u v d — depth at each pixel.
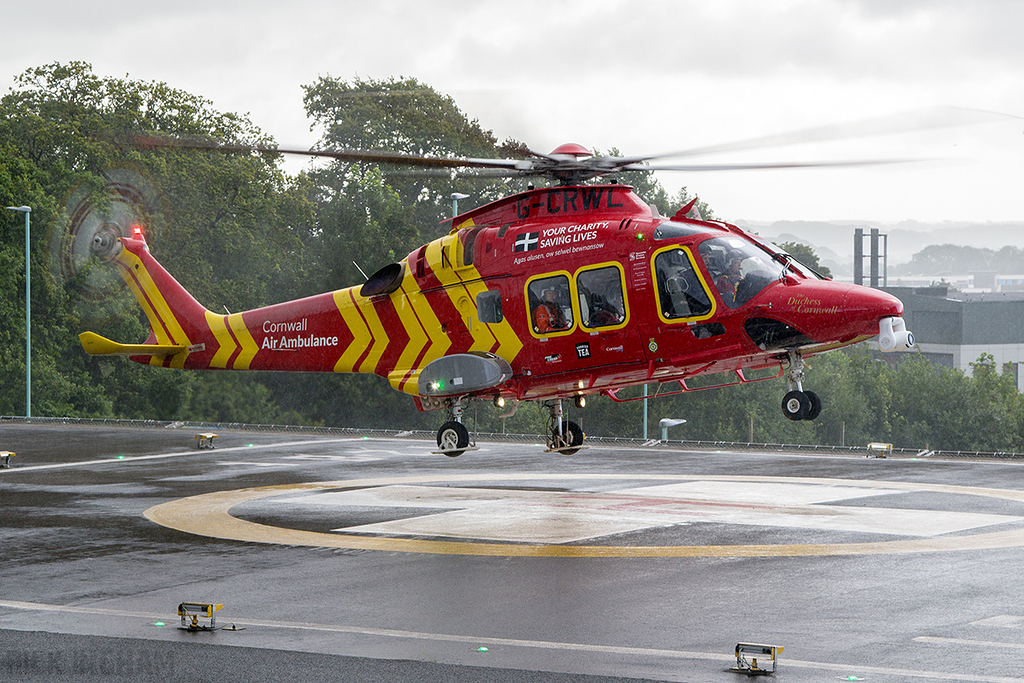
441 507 20.52
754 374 86.25
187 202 77.00
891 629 11.48
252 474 26.19
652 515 19.19
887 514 19.06
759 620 11.93
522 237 21.00
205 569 15.11
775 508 19.91
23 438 35.19
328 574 14.65
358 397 73.19
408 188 90.38
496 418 77.69
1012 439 95.44
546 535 17.34
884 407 95.81
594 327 20.11
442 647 11.00
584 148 20.42
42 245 71.38
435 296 22.23
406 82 88.75
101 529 18.48
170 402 72.75
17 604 13.15
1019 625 11.60
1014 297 159.50
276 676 10.12
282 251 82.50
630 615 12.22
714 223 20.00
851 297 18.03
